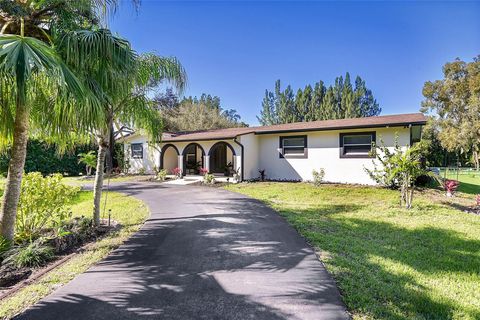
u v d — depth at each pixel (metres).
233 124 37.81
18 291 3.28
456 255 4.53
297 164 14.41
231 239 5.24
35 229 5.43
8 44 3.29
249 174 14.92
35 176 5.54
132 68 4.67
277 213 7.52
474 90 25.58
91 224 6.07
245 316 2.74
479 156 37.34
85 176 19.02
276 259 4.25
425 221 6.70
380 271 3.87
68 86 3.70
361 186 12.03
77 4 4.68
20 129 4.52
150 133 7.74
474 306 3.02
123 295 3.16
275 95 46.69
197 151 20.44
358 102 40.81
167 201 9.54
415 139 14.54
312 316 2.74
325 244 4.93
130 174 19.61
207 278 3.59
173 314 2.78
